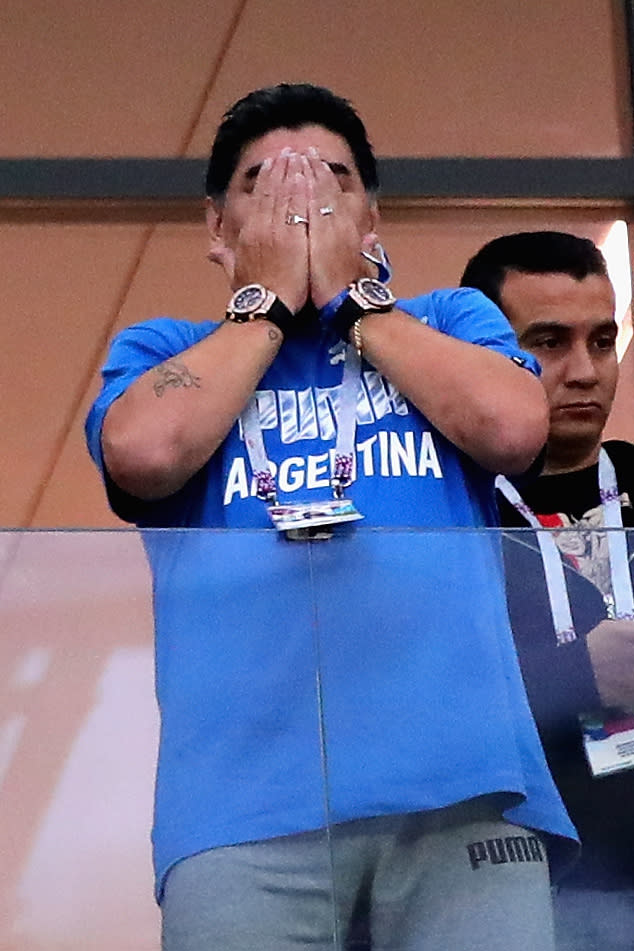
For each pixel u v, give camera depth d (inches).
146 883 199.3
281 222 230.1
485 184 470.9
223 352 219.0
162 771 202.2
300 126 248.1
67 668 207.8
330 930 193.3
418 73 482.6
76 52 474.3
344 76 480.7
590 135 483.5
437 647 204.1
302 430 219.3
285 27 482.3
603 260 331.6
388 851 196.2
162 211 464.8
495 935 194.4
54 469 441.4
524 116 482.6
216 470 219.9
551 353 316.5
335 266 227.8
